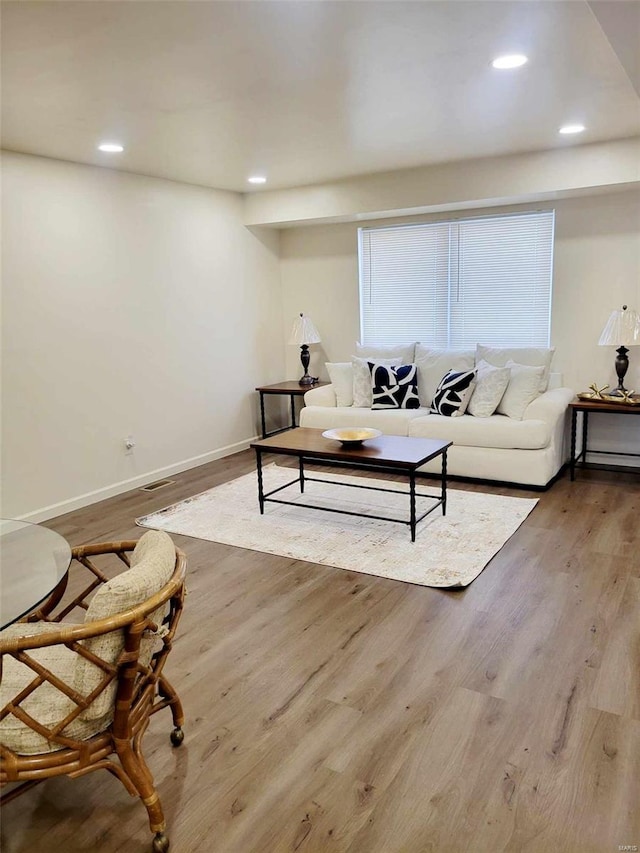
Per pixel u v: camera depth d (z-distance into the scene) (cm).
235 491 461
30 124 329
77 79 268
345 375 548
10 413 388
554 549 336
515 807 168
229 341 572
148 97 295
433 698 215
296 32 228
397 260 573
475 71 276
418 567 319
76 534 385
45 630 184
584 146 427
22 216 387
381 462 351
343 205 529
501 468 443
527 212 502
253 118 334
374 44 242
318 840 160
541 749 189
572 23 228
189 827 166
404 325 583
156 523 398
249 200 573
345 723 205
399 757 188
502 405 466
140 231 472
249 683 228
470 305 546
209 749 195
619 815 164
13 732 148
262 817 168
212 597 297
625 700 210
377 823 165
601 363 494
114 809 175
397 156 441
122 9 204
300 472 449
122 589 146
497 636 253
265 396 623
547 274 507
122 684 151
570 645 245
